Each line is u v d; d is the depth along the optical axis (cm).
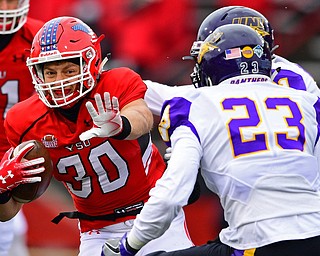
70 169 1562
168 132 1391
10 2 1977
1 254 2130
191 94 1403
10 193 1477
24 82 2041
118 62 2919
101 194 1600
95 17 2928
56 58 1470
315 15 3094
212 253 1380
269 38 1814
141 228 1320
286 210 1328
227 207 1373
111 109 1346
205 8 2961
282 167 1350
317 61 3170
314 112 1429
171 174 1311
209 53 1445
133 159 1582
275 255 1320
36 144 1460
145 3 2898
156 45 2920
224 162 1360
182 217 1680
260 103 1396
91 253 1658
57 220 1684
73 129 1528
